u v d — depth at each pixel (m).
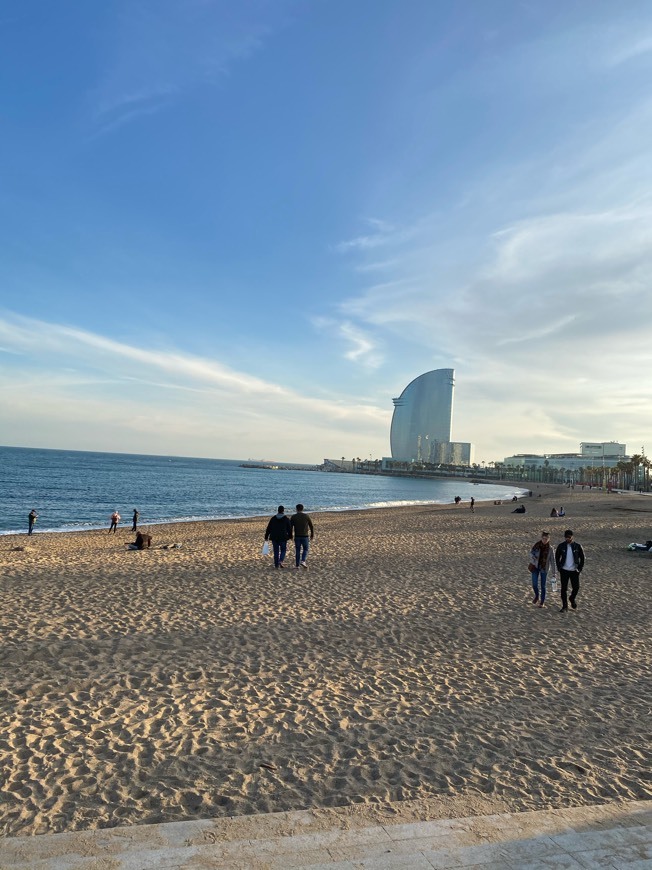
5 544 21.50
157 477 115.00
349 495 94.50
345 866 2.80
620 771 4.66
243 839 3.07
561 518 37.59
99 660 7.18
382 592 12.24
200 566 15.23
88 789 4.13
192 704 5.90
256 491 91.31
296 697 6.18
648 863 2.87
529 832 3.16
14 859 2.84
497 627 9.59
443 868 2.80
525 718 5.79
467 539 24.22
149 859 2.85
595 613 10.85
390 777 4.46
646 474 135.62
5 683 6.29
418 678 6.94
